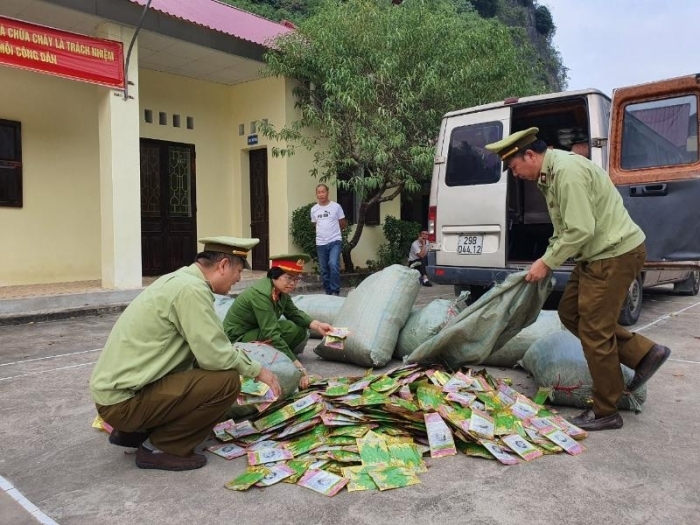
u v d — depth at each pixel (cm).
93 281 872
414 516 230
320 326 432
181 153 1008
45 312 678
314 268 1001
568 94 552
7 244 803
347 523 226
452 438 288
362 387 330
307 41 947
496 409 314
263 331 401
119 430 276
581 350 359
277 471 266
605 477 261
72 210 870
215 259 279
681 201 484
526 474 264
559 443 291
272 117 999
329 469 270
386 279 469
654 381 410
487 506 237
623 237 301
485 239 586
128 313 267
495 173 580
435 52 927
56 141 848
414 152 898
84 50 713
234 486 254
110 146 753
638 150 519
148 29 772
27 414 359
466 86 938
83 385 420
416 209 1350
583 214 295
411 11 938
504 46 982
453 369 364
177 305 260
